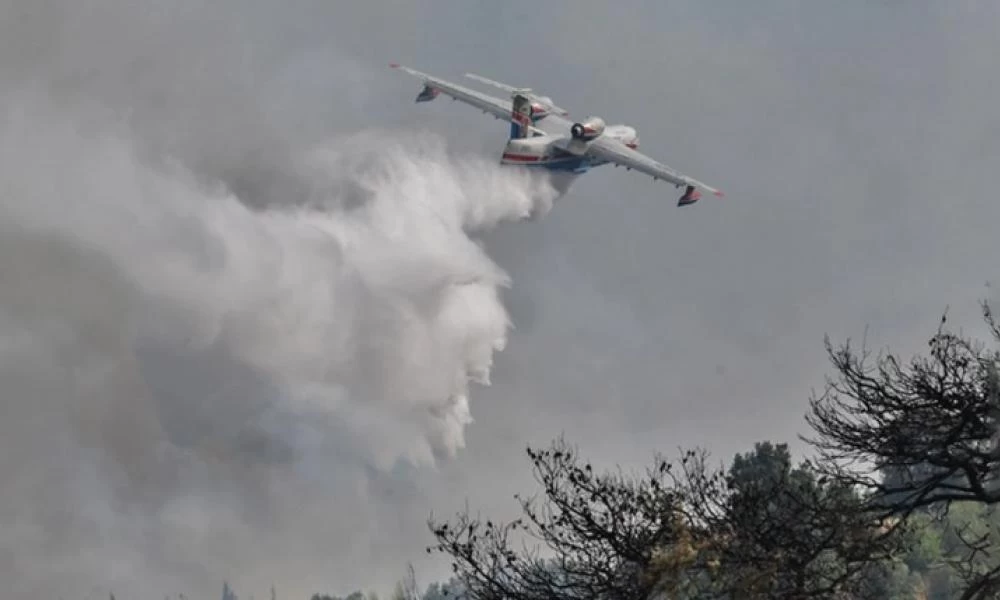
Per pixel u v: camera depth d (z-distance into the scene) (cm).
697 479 6231
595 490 6138
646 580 5781
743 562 5906
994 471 6444
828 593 5869
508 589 6081
